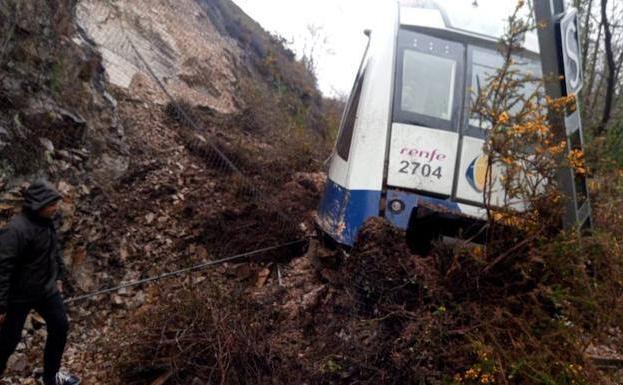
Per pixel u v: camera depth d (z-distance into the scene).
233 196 7.15
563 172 3.54
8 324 3.45
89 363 4.21
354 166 4.52
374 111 4.58
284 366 3.66
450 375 3.30
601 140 4.01
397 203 4.28
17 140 4.87
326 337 3.77
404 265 3.71
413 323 3.44
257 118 10.73
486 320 3.38
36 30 5.63
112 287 5.11
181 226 6.24
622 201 4.03
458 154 4.41
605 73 8.31
